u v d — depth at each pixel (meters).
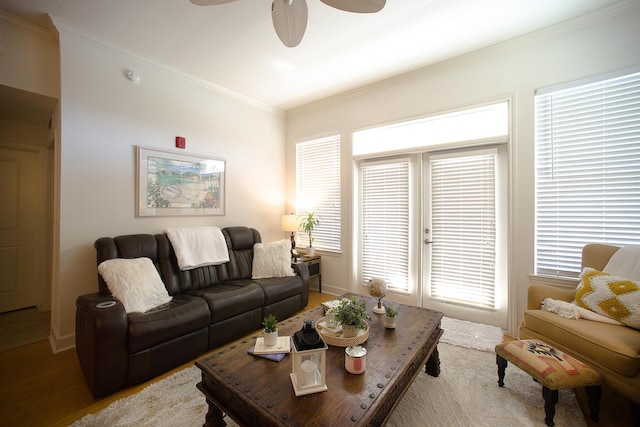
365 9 1.48
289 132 4.48
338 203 3.92
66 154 2.36
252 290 2.68
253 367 1.34
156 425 1.51
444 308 3.07
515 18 2.28
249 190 3.96
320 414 1.02
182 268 2.66
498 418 1.56
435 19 2.28
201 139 3.37
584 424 1.52
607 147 2.24
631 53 2.12
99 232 2.55
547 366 1.50
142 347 1.85
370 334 1.71
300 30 1.69
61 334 2.34
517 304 2.58
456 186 2.98
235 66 3.04
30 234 3.26
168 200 3.05
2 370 2.04
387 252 3.49
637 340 1.50
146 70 2.87
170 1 2.07
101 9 2.15
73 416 1.59
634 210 2.14
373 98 3.50
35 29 2.35
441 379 1.92
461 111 2.87
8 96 2.43
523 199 2.56
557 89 2.40
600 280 1.87
